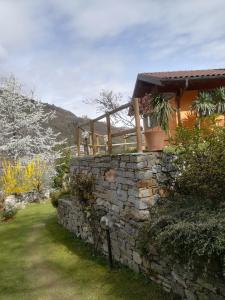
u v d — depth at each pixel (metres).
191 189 6.14
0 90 22.61
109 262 7.29
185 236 4.62
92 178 8.81
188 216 5.18
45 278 7.36
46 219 14.25
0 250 10.13
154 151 6.43
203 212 5.08
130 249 6.73
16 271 8.06
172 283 5.40
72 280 7.00
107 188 7.87
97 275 7.03
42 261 8.58
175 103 10.81
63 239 10.48
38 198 19.70
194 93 11.10
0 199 16.20
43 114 24.39
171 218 5.30
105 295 6.02
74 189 10.00
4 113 22.91
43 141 23.17
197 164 5.78
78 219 10.27
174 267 5.25
